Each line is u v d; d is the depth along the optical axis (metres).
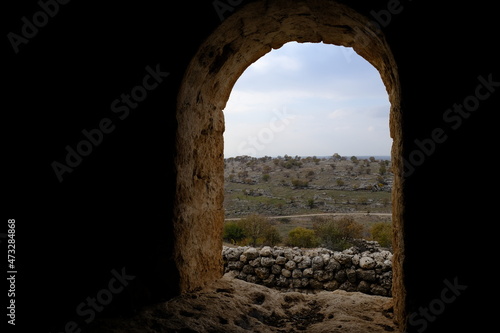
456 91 2.09
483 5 2.04
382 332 2.54
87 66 2.51
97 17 2.47
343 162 52.62
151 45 2.48
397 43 2.15
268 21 2.66
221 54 2.83
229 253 6.54
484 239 2.03
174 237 2.66
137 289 2.58
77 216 2.48
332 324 2.76
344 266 5.78
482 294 2.02
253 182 39.69
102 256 2.53
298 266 6.05
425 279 2.13
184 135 2.72
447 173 2.11
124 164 2.58
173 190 2.61
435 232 2.12
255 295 3.38
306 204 28.75
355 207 27.44
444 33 2.10
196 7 2.39
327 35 2.96
